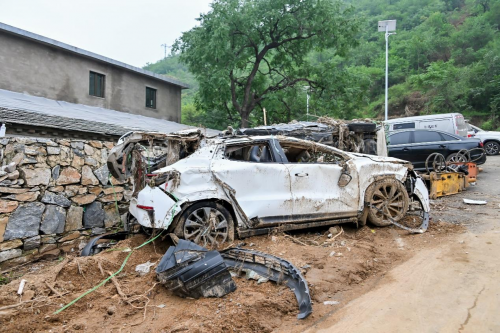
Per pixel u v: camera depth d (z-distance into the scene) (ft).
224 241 16.67
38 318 11.08
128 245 16.96
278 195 17.49
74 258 14.96
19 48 45.27
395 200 20.79
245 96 69.46
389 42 183.21
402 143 38.91
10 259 20.26
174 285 12.21
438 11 186.60
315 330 10.48
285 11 65.21
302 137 26.68
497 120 103.81
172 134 19.12
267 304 11.46
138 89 61.93
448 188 30.60
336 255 15.74
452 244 17.66
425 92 124.57
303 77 73.61
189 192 15.89
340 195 18.90
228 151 17.56
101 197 25.76
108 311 11.54
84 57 52.60
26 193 21.13
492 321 10.53
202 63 64.13
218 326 10.32
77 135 33.60
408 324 10.60
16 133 29.37
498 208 25.07
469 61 133.59
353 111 77.51
